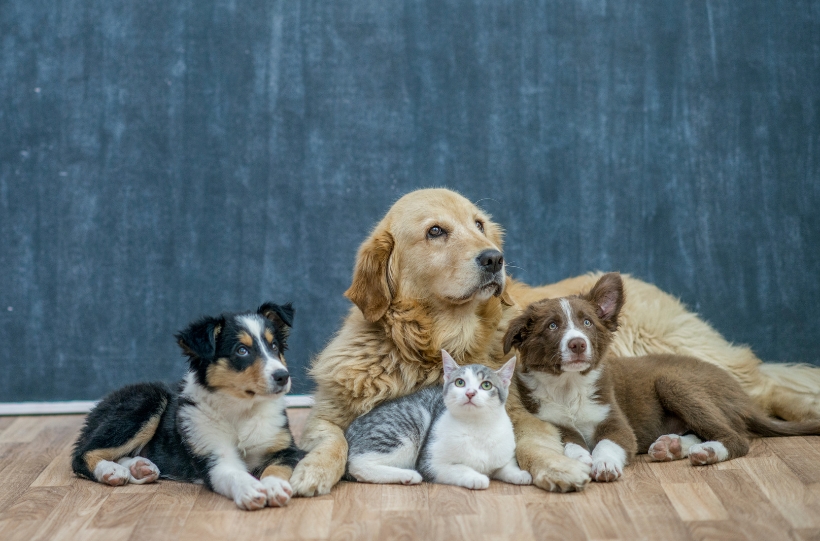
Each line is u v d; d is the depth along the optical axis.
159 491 3.56
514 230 5.77
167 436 3.77
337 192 5.75
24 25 5.60
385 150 5.75
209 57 5.68
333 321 5.76
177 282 5.70
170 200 5.68
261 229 5.73
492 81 5.75
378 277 3.92
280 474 3.44
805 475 3.53
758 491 3.34
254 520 3.15
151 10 5.65
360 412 3.91
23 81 5.60
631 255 5.76
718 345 4.80
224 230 5.71
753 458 3.79
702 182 5.75
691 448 3.73
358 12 5.72
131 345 5.68
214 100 5.69
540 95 5.75
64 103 5.62
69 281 5.64
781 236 5.74
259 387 3.46
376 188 5.76
